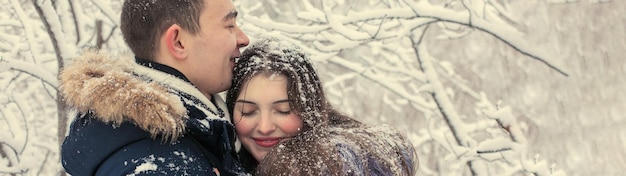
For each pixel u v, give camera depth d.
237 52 2.04
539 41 6.55
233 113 2.05
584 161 6.93
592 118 7.13
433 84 4.61
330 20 4.20
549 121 7.11
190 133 1.73
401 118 7.84
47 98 5.65
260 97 1.97
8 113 4.54
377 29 4.30
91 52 1.82
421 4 4.13
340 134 1.98
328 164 1.86
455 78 5.80
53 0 4.01
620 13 7.68
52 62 4.59
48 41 4.36
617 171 6.91
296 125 1.99
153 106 1.63
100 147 1.68
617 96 7.28
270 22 4.31
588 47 7.39
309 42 5.09
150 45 1.85
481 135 6.86
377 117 7.54
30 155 4.41
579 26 7.40
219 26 1.92
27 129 4.46
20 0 5.02
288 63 2.00
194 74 1.90
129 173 1.62
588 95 7.21
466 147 4.50
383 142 2.04
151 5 1.85
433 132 4.78
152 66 1.84
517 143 4.41
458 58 7.76
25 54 4.49
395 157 2.02
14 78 4.76
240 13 4.65
